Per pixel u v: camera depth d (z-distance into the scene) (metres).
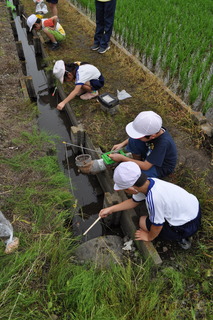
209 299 2.61
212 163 4.09
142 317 2.39
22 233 3.03
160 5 9.82
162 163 3.17
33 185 3.63
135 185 2.46
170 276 2.75
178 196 2.61
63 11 10.20
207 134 4.52
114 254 3.07
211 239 3.10
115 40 8.37
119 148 3.88
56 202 3.50
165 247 3.09
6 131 4.51
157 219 2.55
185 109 5.00
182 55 6.48
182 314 2.50
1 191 3.47
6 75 6.20
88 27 8.62
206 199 3.48
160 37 7.69
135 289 2.62
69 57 7.00
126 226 3.53
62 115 5.88
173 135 4.60
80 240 3.54
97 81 5.06
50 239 2.92
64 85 5.86
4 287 2.47
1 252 2.76
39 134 4.61
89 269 2.88
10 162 3.91
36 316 2.35
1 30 8.59
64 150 5.02
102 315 2.35
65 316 2.39
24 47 8.91
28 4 10.88
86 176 4.52
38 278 2.64
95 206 4.07
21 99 5.41
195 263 2.90
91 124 4.84
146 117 2.85
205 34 7.86
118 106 5.06
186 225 2.72
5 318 2.27
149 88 5.75
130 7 9.59
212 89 5.97
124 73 6.30
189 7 9.56
